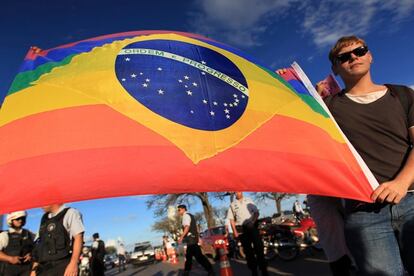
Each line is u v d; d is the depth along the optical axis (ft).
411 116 6.64
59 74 6.51
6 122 5.76
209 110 6.79
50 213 13.08
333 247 9.68
